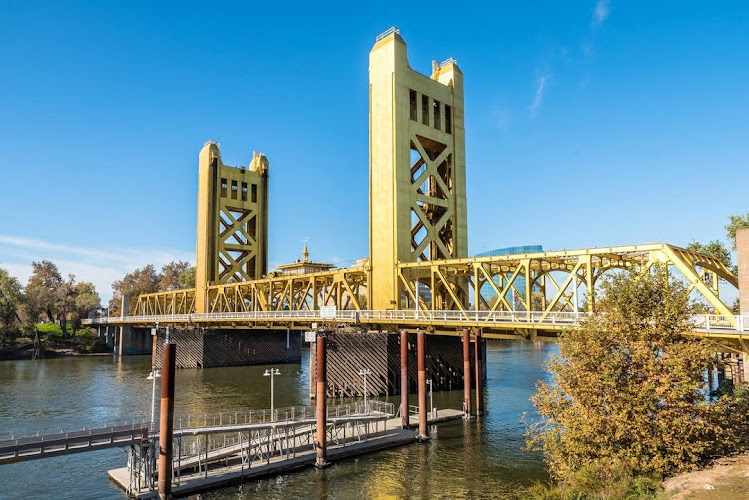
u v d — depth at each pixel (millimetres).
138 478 32969
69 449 30891
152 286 186375
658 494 23422
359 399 64812
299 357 119375
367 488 33531
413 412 54625
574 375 28141
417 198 74375
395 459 39031
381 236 71500
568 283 44688
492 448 41594
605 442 27188
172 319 112500
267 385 79500
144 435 33500
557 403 29328
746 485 22750
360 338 66688
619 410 26453
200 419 53844
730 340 33594
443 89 80938
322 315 69812
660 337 27094
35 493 33812
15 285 134750
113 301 188750
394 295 68438
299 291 97312
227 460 37125
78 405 63688
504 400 61719
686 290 28078
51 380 87125
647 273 29391
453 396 65062
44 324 158750
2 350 127625
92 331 154000
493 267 61344
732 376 49562
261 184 136500
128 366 110438
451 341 71750
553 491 26453
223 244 128375
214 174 127625
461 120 83125
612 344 27953
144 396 70188
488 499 31547
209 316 100875
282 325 84375
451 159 81062
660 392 25438
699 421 25281
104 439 32281
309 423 40219
